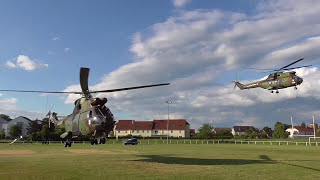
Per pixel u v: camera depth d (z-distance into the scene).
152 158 26.56
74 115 19.80
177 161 23.88
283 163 22.36
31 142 64.81
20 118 100.62
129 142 60.38
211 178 15.20
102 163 21.95
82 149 41.25
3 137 89.12
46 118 85.06
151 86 16.83
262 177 15.53
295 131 148.88
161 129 119.00
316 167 19.80
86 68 15.88
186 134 122.06
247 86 45.16
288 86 37.72
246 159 25.83
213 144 63.81
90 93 18.08
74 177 15.36
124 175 16.11
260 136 110.38
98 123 17.66
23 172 17.03
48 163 21.89
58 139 70.19
